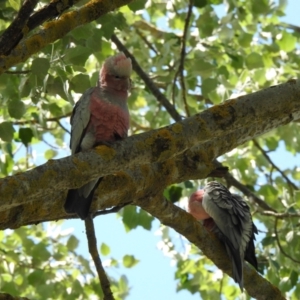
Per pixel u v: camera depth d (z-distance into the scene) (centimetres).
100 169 628
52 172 604
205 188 1133
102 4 733
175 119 1160
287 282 1109
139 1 973
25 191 588
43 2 947
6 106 1005
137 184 781
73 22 717
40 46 691
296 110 719
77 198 726
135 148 647
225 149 845
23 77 878
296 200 1119
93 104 761
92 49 923
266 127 834
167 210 839
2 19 939
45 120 1114
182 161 815
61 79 820
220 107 690
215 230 1096
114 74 784
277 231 1143
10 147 1138
